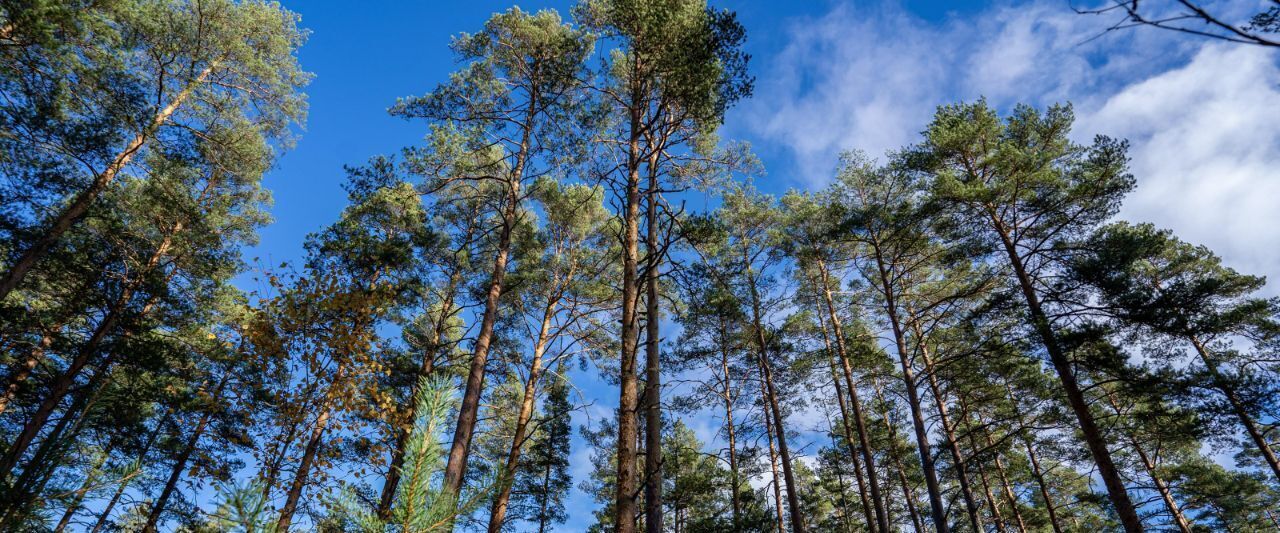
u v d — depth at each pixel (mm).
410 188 14516
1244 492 18000
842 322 18891
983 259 13836
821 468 22312
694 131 10281
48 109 9734
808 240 16562
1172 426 14922
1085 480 21953
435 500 2088
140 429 11250
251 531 1871
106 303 12531
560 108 11750
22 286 12664
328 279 9188
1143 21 1471
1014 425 16844
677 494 15148
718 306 14711
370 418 8812
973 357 13445
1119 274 11781
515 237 14844
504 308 14719
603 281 15234
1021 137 15383
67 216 11227
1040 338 11742
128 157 12250
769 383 16062
